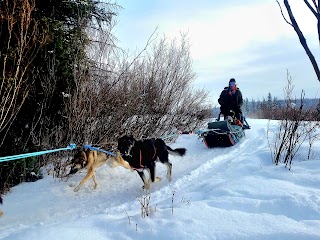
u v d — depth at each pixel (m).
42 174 7.75
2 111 5.97
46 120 8.25
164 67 10.98
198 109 12.49
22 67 6.85
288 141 7.17
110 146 8.77
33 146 7.89
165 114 10.63
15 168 7.32
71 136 8.04
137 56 9.48
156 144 6.87
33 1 7.25
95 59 9.30
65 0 9.14
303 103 7.25
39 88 8.27
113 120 8.82
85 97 8.27
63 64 8.46
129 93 9.31
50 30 8.23
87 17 9.61
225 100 10.58
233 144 9.73
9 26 6.48
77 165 6.92
